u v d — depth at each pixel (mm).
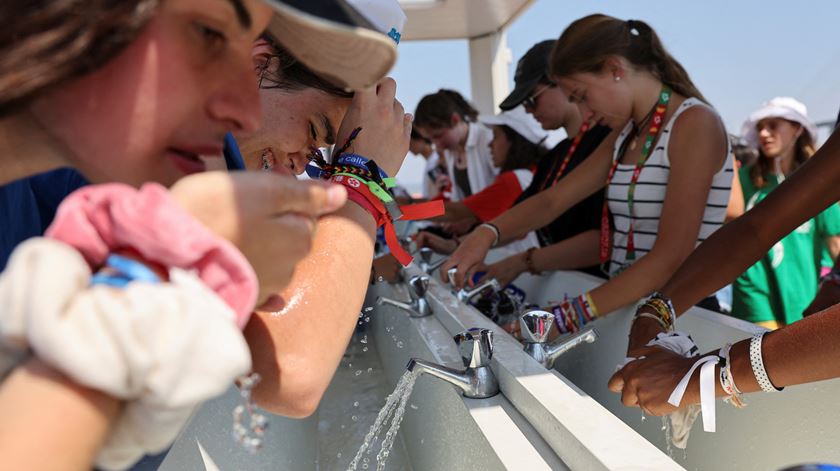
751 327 1196
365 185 728
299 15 368
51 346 276
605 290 1431
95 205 329
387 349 1861
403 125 813
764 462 1038
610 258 1870
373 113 789
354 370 1994
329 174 761
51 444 273
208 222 364
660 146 1537
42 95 340
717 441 1130
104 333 288
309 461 1359
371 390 1815
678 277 1177
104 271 328
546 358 1071
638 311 1201
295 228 400
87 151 382
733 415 1097
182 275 331
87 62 328
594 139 2203
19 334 289
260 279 408
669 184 1476
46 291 281
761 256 1110
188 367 305
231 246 346
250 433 1028
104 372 282
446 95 3480
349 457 1453
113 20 319
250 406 394
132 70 357
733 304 2553
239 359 316
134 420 314
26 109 359
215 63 391
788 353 722
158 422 312
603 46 1540
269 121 839
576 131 2479
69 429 280
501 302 1868
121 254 337
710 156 1434
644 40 1558
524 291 2234
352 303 635
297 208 402
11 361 302
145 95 365
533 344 1079
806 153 2764
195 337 305
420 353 1316
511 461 756
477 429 866
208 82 392
